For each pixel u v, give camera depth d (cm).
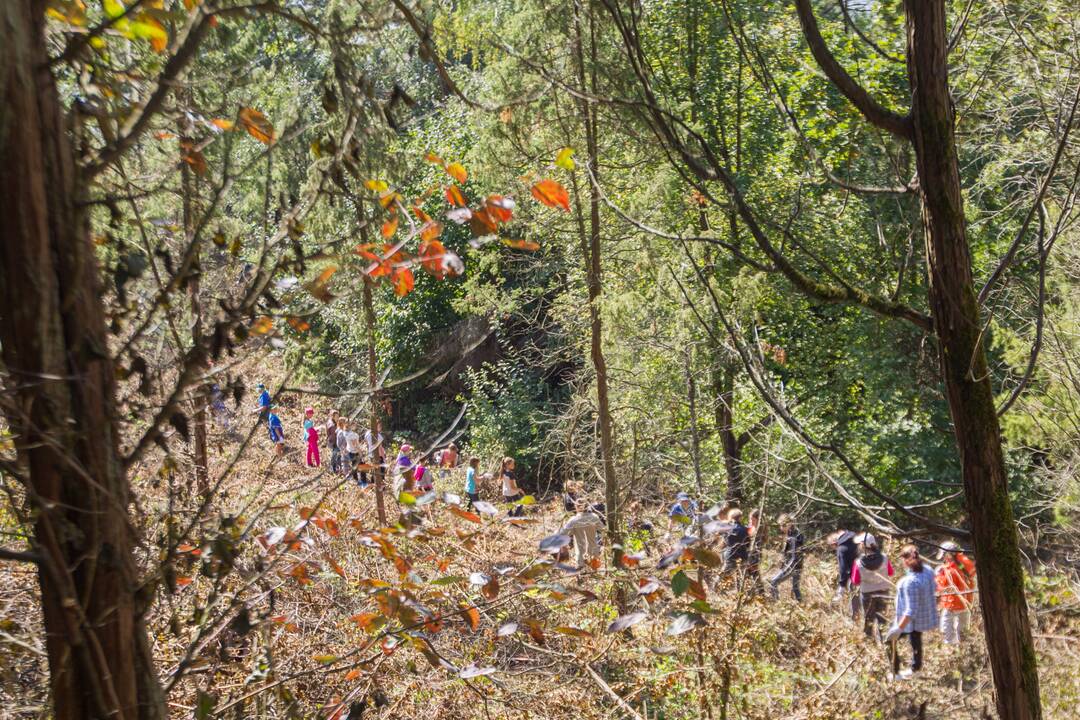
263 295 269
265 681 349
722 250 1330
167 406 240
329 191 283
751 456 1345
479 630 508
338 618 448
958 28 390
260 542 315
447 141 1756
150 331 284
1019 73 682
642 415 1360
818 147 1467
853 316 1661
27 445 206
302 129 281
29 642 269
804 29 386
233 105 295
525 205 1213
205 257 301
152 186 308
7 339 207
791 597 927
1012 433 1016
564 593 365
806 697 648
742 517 710
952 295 385
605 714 516
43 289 209
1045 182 370
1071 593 954
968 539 399
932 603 907
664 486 1480
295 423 1839
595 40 997
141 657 225
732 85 1551
